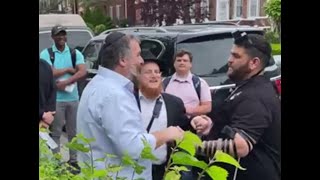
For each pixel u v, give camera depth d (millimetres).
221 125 3666
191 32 5539
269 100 3502
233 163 1653
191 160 1671
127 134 2641
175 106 3643
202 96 4566
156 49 5395
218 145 3469
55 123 5168
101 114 2709
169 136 2693
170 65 4820
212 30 5613
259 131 3418
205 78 5094
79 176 1738
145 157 1897
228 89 4672
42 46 5930
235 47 3756
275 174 3365
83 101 2814
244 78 3664
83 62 5914
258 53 3713
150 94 3502
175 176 1703
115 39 2824
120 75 2797
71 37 7555
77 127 2832
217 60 5355
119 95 2711
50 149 2092
